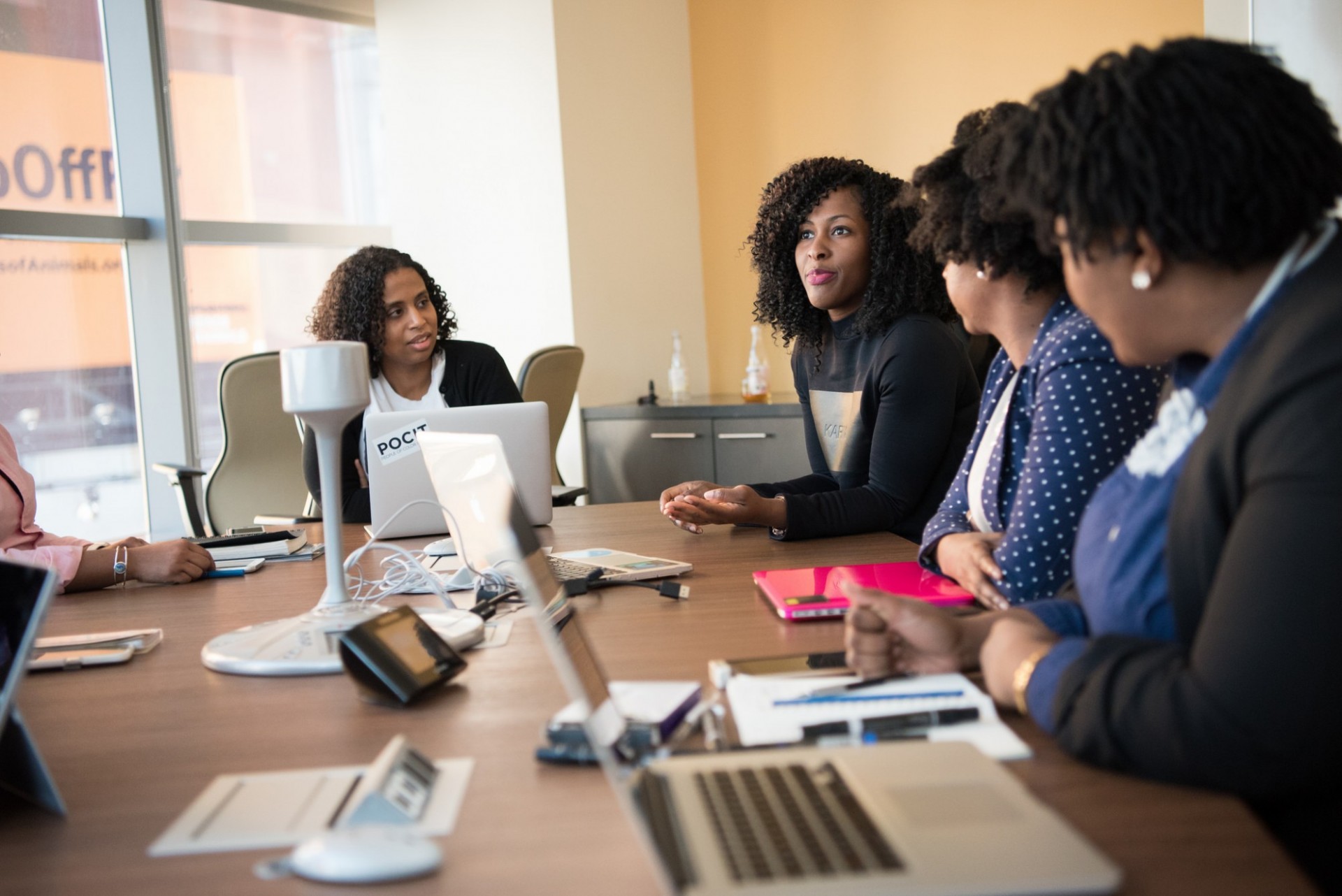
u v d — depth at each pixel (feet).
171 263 15.01
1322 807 2.85
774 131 16.39
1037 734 3.30
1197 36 3.15
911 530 7.20
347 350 4.75
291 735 3.68
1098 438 4.71
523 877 2.57
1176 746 2.80
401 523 7.54
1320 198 3.01
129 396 15.14
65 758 3.59
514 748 3.44
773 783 2.85
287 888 2.58
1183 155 2.98
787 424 14.05
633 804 2.37
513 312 15.99
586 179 15.48
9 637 3.19
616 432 15.37
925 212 5.57
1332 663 2.61
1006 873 2.33
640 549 6.72
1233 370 3.04
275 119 16.24
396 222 16.98
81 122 14.49
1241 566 2.75
